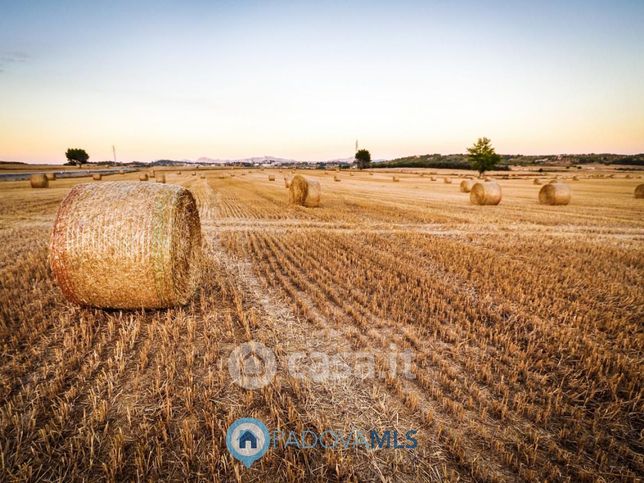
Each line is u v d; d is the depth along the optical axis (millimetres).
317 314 5594
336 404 3539
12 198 20484
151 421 3262
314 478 2768
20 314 5098
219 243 10367
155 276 5188
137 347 4477
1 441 2992
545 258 9234
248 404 3473
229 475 2764
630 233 12828
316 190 18828
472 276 7539
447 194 28031
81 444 2953
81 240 5035
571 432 3268
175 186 5930
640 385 3939
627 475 2842
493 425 3340
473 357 4457
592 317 5699
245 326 5043
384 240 10984
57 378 3730
